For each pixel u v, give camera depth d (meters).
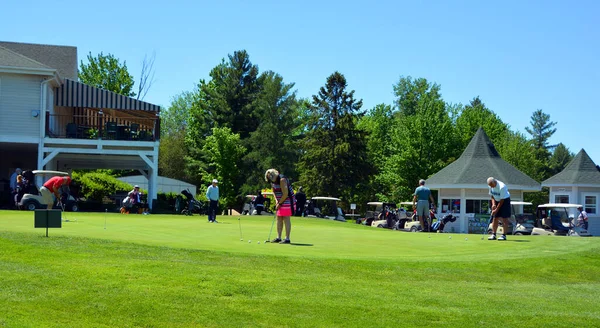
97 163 39.84
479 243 14.36
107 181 37.41
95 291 8.00
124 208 29.81
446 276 10.06
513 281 10.23
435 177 40.69
